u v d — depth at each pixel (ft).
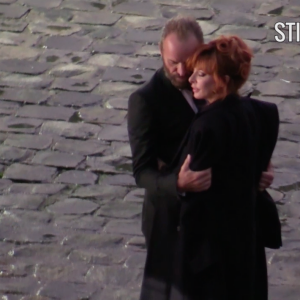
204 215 45.98
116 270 64.69
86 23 103.81
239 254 46.75
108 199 73.92
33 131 83.35
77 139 82.43
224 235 46.19
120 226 70.28
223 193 45.83
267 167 48.70
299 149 81.66
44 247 67.26
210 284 46.52
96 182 76.33
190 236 46.24
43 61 95.76
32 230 69.36
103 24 103.65
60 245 67.62
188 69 45.32
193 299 47.06
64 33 101.60
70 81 92.12
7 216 71.15
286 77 93.56
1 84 90.99
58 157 79.56
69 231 69.41
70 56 96.94
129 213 72.08
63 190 75.05
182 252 46.39
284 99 89.76
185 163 44.98
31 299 61.21
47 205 72.90
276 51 98.58
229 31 102.37
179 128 47.91
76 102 88.38
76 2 108.37
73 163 78.74
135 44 99.50
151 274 49.32
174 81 46.52
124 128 84.43
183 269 46.57
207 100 46.83
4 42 99.19
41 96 89.20
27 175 76.89
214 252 46.01
